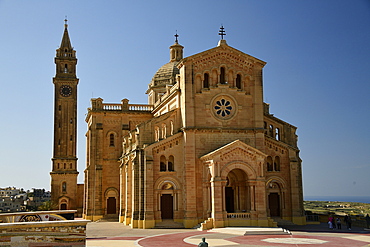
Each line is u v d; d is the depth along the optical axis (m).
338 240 42.44
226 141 60.69
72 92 101.69
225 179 54.56
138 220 58.47
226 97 62.00
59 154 98.06
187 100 60.25
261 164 56.06
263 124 62.62
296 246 37.84
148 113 83.12
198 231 52.56
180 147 60.69
